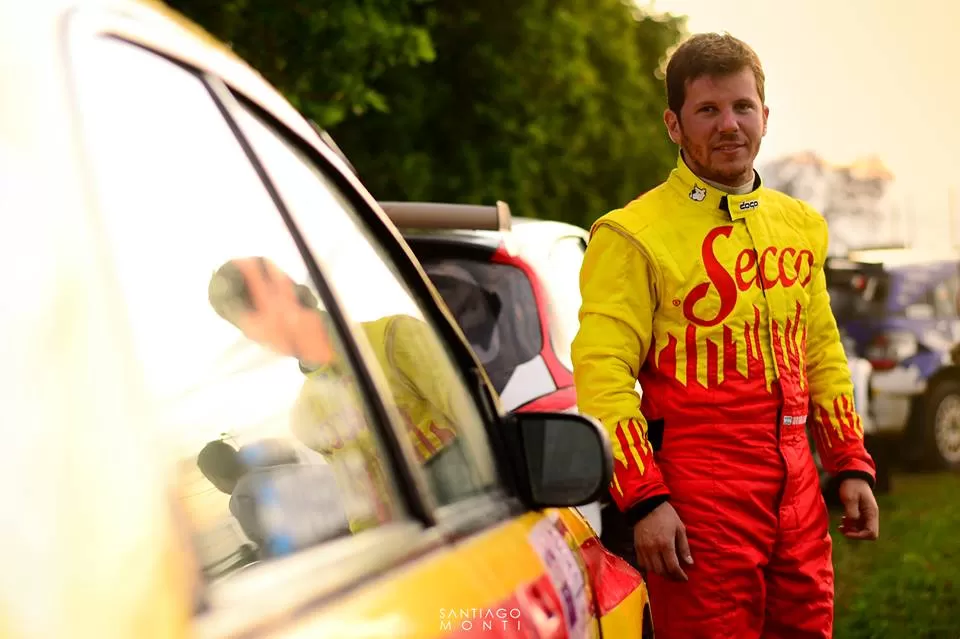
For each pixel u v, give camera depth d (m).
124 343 2.58
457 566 3.71
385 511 3.64
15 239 2.33
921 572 16.44
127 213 2.97
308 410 3.57
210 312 3.29
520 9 32.06
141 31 3.28
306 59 21.89
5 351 2.22
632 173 43.72
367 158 29.67
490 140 32.12
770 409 7.12
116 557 2.26
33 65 2.62
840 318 24.59
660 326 7.13
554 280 10.94
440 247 10.66
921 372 24.59
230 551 3.01
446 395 4.41
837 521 19.80
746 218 7.12
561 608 4.32
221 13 20.86
